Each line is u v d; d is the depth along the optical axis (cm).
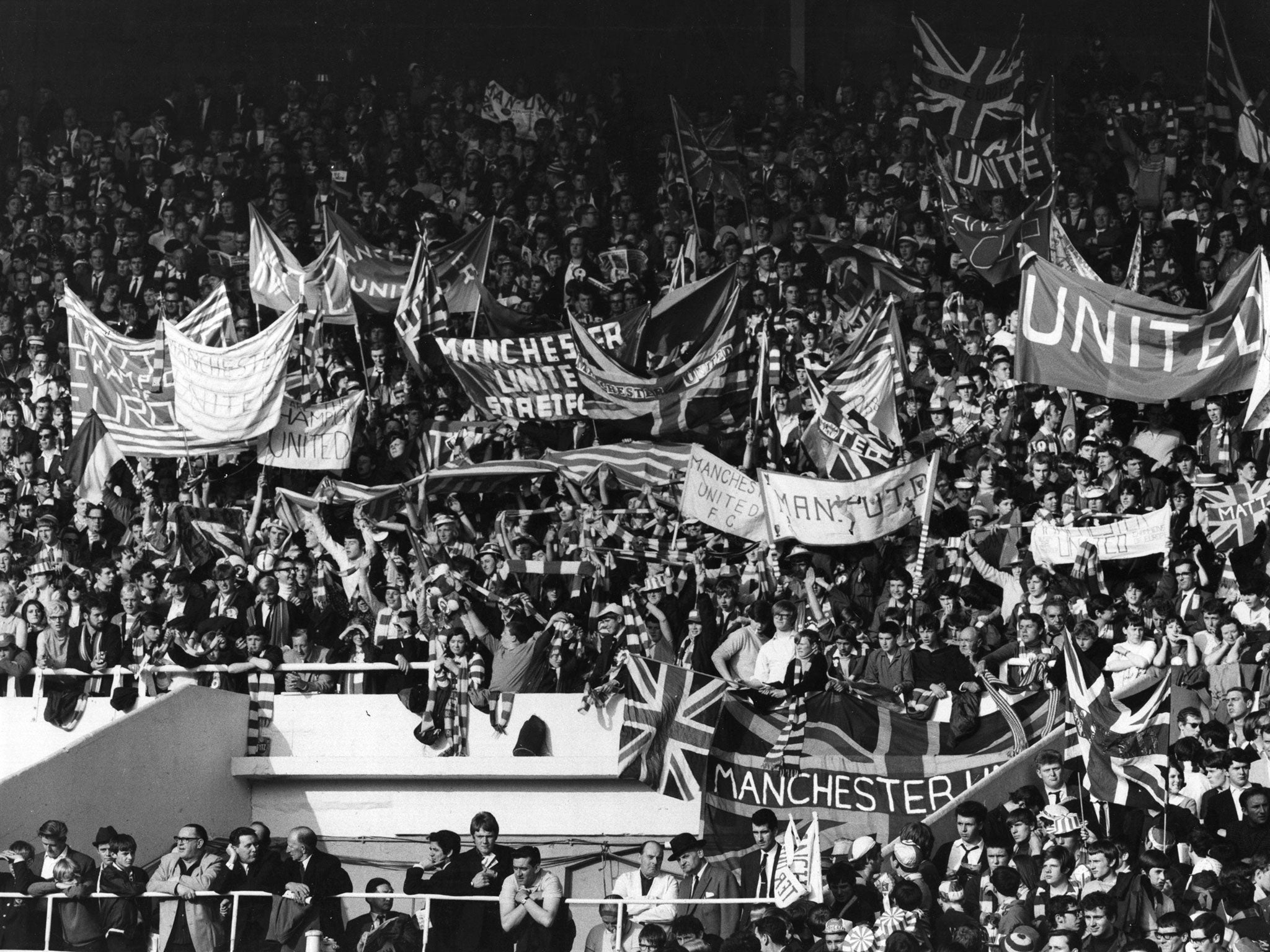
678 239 2570
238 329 2552
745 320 2277
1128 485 1909
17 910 1586
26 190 3034
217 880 1588
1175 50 3031
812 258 2477
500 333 2384
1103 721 1616
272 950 1556
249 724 1895
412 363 2278
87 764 1752
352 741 1881
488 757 1833
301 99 3097
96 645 1922
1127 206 2472
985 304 2352
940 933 1413
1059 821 1545
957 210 2367
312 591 1961
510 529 2041
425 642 1891
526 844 1834
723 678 1773
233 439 2133
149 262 2845
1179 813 1520
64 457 2236
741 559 1986
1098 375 2006
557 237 2620
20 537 2138
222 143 3059
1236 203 2391
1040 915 1409
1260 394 1955
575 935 1554
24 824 1698
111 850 1611
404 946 1527
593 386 2158
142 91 3306
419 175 2853
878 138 2773
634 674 1766
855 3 3172
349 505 2106
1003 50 2795
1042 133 2564
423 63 3253
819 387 2067
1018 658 1717
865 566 1919
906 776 1698
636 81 3206
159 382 2191
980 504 1948
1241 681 1647
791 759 1728
